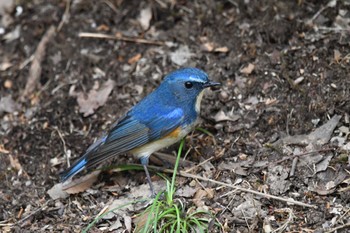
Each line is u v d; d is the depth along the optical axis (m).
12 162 12.65
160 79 13.45
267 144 11.76
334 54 12.67
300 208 10.59
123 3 14.96
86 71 14.01
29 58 14.63
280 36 13.29
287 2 13.70
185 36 14.05
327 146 11.45
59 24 14.95
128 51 14.16
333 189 10.75
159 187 11.59
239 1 14.09
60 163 12.49
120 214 11.10
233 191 11.08
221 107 12.73
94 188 11.85
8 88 14.23
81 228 11.05
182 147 12.12
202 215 10.73
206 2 14.41
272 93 12.60
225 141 12.19
